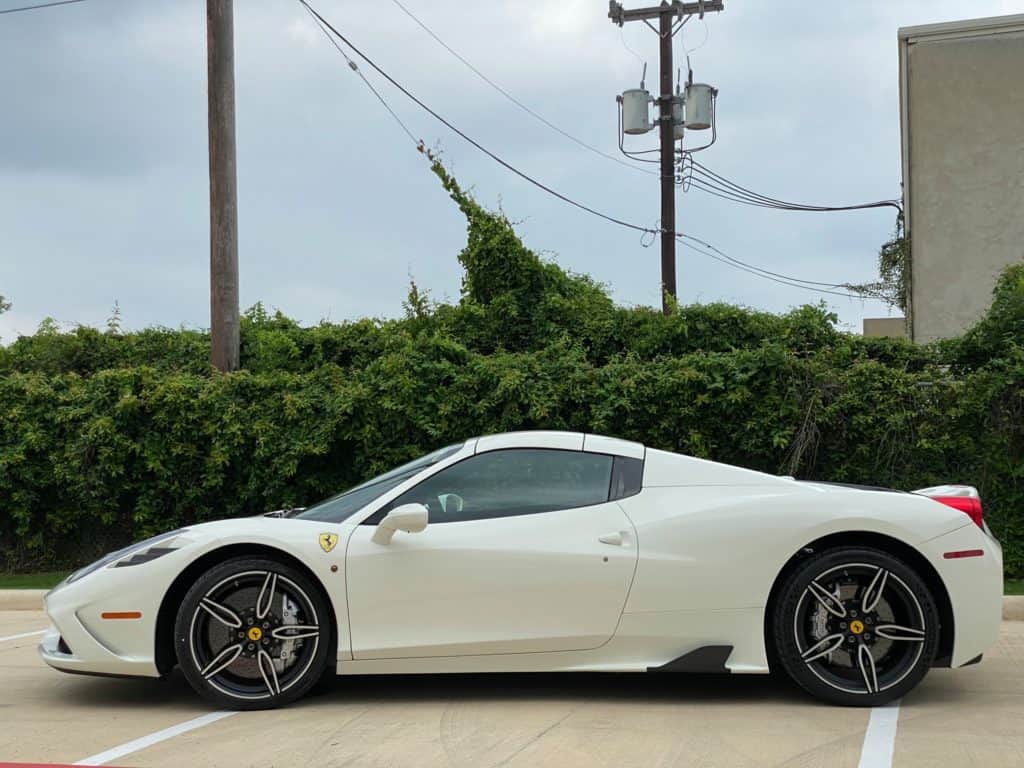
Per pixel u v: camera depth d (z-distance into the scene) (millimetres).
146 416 10227
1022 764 4004
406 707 5004
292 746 4359
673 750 4223
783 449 9633
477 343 11938
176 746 4406
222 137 10969
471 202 12281
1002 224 14789
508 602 4938
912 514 4953
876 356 10375
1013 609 7703
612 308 12062
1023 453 9117
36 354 12438
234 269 11070
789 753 4168
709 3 18656
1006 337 9648
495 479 5223
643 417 9773
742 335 11148
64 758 4258
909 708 4914
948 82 15055
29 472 10188
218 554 5125
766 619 5000
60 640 5293
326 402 10008
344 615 4969
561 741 4367
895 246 16609
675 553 4953
